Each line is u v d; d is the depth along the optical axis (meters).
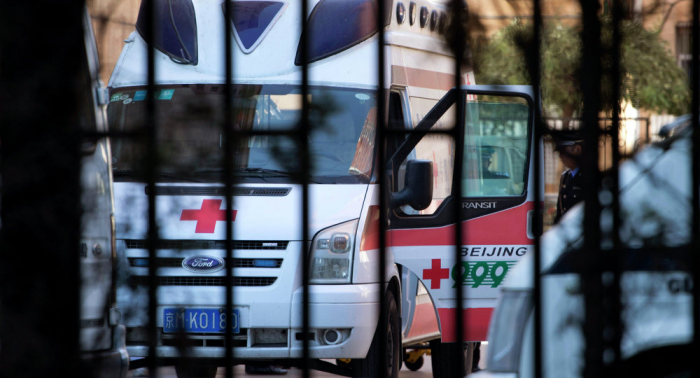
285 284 20.95
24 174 9.84
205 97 10.15
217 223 21.12
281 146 10.18
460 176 10.87
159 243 10.02
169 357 10.71
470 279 23.19
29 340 9.84
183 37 23.03
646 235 9.47
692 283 9.47
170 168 9.84
